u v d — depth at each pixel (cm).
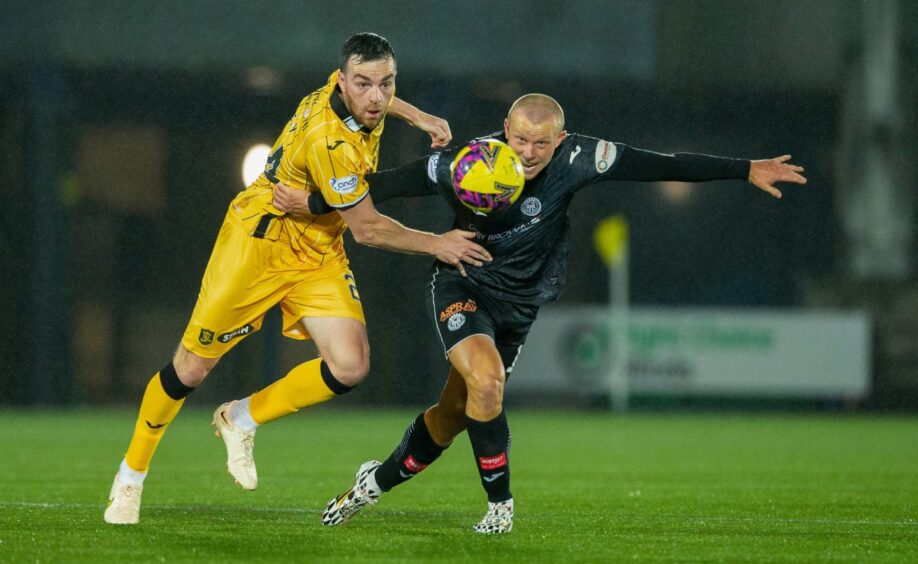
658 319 7694
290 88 8631
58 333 8144
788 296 10238
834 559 1588
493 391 1661
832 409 8075
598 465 3591
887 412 8012
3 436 4856
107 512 1878
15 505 2206
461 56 8025
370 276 9325
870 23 8519
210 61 7856
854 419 7038
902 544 1753
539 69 8119
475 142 1694
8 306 8462
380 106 1731
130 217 9281
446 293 1762
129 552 1555
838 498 2602
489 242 1756
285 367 9144
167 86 8538
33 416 6800
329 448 4362
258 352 9050
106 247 9194
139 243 9306
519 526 1930
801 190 10181
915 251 8738
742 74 8444
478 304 1761
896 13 8512
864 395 7838
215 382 9012
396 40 7956
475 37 8025
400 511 2194
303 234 1848
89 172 9131
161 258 9350
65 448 4134
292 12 7869
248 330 1875
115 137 9225
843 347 7825
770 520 2102
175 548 1591
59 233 8150
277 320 9038
